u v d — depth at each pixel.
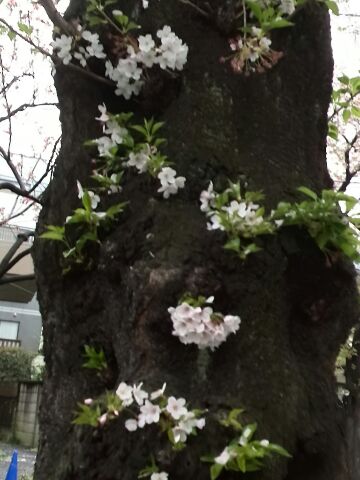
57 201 2.04
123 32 1.88
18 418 13.46
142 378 1.59
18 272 7.95
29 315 20.06
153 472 1.46
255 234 1.67
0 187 2.80
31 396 13.32
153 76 1.92
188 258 1.65
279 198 1.82
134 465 1.50
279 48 2.00
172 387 1.57
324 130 2.13
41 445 1.90
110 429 1.57
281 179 1.87
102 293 1.83
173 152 1.85
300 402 1.66
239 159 1.85
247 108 1.92
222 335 1.53
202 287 1.63
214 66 1.93
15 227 9.58
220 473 1.50
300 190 1.77
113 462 1.54
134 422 1.46
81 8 2.09
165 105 1.95
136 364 1.65
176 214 1.74
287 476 1.64
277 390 1.63
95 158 1.96
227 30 1.94
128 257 1.74
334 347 1.86
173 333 1.55
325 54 2.11
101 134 1.98
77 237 1.86
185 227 1.71
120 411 1.51
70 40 1.96
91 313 1.85
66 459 1.67
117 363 1.76
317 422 1.66
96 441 1.59
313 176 1.98
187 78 1.92
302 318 1.82
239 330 1.65
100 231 1.83
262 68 1.87
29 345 19.80
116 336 1.76
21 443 13.15
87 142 1.88
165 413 1.46
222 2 1.94
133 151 1.79
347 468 1.76
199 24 1.97
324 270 1.79
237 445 1.44
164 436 1.50
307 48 2.06
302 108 2.04
